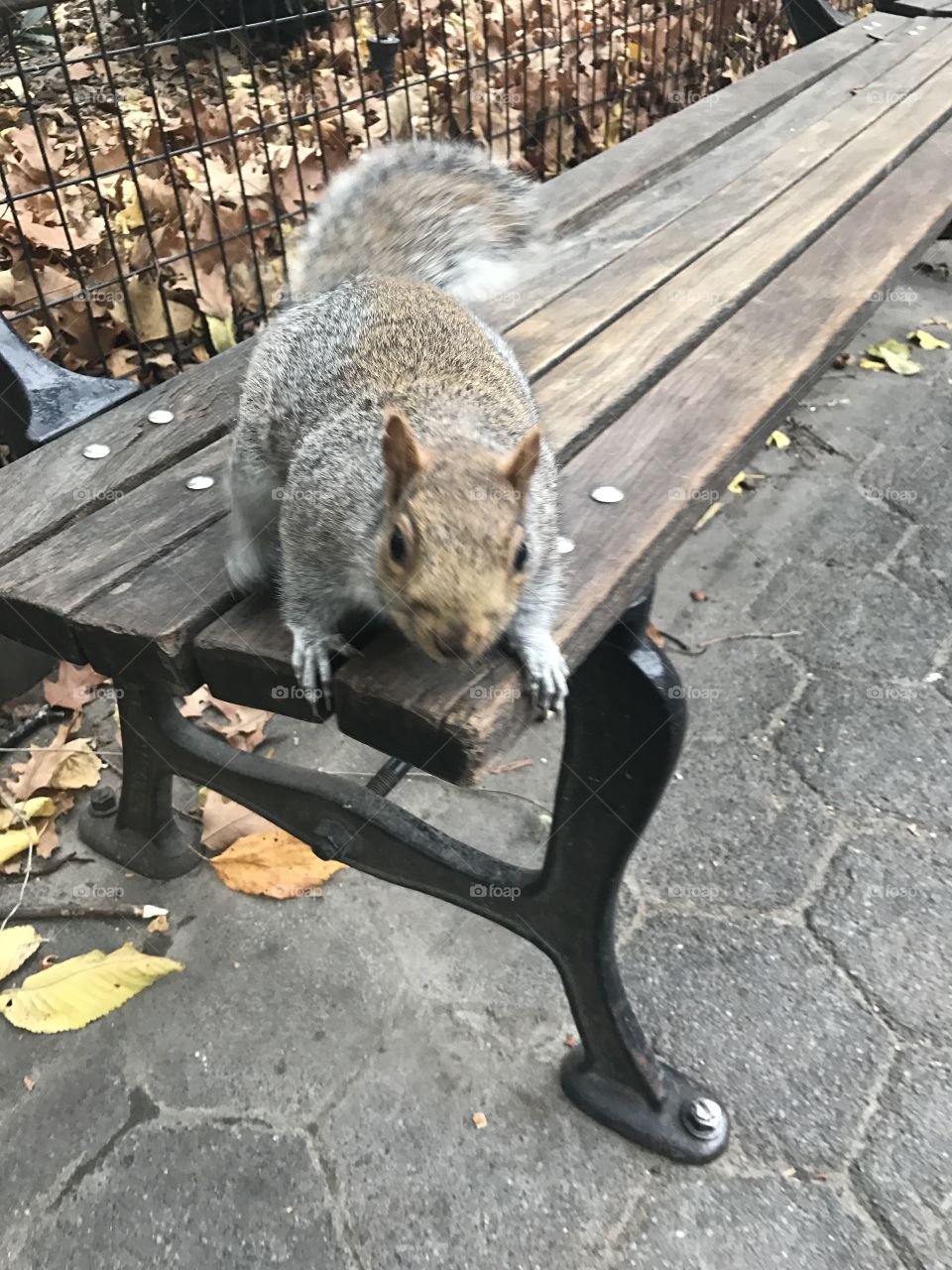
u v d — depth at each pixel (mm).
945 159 1031
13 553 530
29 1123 627
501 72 1535
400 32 1616
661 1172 606
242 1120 629
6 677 895
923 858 792
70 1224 581
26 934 725
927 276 1662
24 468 594
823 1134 624
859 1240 576
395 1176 604
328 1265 566
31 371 683
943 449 1255
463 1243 575
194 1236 577
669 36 1736
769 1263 566
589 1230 581
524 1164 609
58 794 830
